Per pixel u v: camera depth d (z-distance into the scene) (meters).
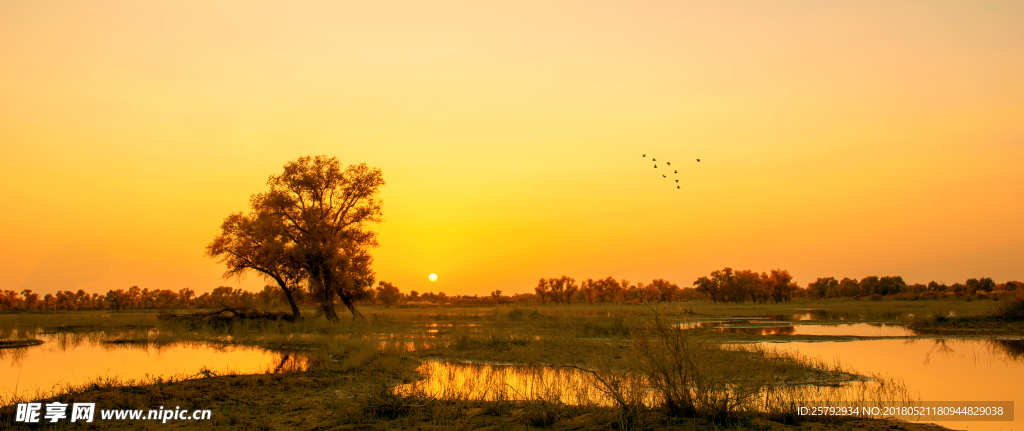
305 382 14.12
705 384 10.21
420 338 25.17
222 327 35.47
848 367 17.20
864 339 27.45
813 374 15.65
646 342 10.52
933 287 160.25
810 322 42.25
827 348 23.56
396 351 20.45
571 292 153.75
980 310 42.41
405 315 52.59
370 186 42.75
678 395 10.14
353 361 17.44
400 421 9.97
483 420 9.99
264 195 40.41
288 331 32.84
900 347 23.84
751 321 44.28
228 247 39.88
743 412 10.04
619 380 11.00
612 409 10.34
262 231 38.66
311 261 39.81
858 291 166.88
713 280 133.62
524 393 12.91
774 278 136.88
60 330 35.38
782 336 28.78
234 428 9.62
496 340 23.72
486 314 52.75
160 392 12.44
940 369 16.94
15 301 104.94
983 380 14.87
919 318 41.22
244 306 39.66
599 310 62.66
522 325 33.25
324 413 10.74
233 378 14.73
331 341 24.91
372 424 9.78
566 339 21.84
